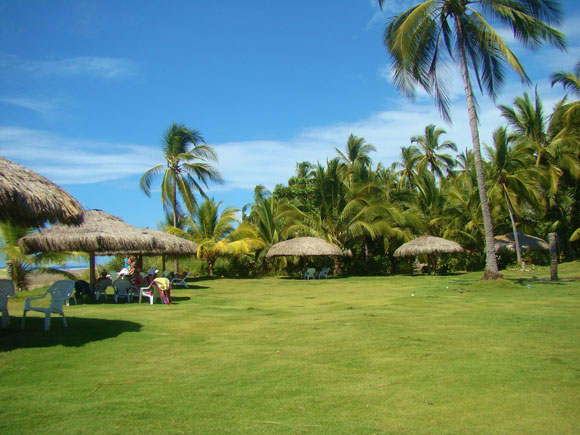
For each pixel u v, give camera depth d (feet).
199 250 85.35
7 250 53.26
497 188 81.25
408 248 78.38
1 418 10.28
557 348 17.02
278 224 95.66
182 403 11.33
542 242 85.15
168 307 33.37
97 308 32.73
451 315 26.50
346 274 90.02
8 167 20.89
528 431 9.41
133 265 45.68
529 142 79.25
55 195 21.72
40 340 19.36
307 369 14.48
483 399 11.36
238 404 11.25
